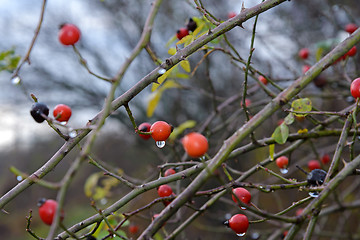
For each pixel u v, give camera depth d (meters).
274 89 4.21
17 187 1.52
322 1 4.80
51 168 1.54
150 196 5.42
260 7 1.56
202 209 1.85
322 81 3.19
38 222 8.46
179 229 1.96
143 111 6.56
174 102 5.91
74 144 1.56
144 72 7.07
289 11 5.15
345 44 1.40
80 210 7.71
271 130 4.29
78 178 8.12
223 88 6.20
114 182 3.43
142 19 7.17
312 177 1.55
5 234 8.30
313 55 4.12
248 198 1.59
